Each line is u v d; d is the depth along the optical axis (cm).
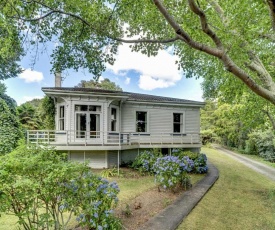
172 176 766
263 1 364
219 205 678
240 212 629
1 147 1266
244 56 517
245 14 434
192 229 492
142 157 1230
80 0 577
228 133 2652
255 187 952
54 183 362
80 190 404
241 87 745
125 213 562
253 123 959
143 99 1442
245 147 2488
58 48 673
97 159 1245
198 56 868
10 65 1440
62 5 601
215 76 874
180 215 557
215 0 574
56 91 1164
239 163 1692
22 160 346
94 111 1258
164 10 384
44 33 630
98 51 707
